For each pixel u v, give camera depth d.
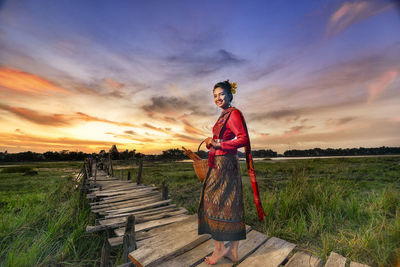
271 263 1.90
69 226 3.93
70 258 2.88
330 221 3.63
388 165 19.23
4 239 3.19
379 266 2.34
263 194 5.47
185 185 10.27
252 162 1.88
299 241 3.20
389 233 3.03
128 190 6.48
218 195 1.71
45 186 12.08
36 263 2.62
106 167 15.95
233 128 1.71
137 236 2.55
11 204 6.31
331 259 2.03
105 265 2.35
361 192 6.17
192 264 1.88
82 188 6.98
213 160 1.78
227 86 1.85
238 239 1.70
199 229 1.86
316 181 5.98
